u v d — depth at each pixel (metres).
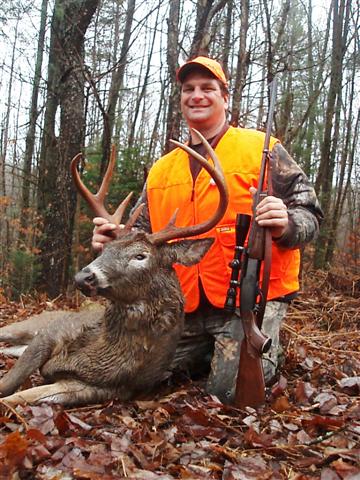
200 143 4.64
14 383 3.94
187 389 4.39
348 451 3.11
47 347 4.01
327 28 20.78
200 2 9.91
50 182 11.63
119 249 3.70
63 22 9.55
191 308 4.46
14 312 7.81
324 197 18.02
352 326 7.45
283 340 5.84
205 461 3.04
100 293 3.62
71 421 3.38
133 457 2.99
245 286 3.85
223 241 4.35
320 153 18.50
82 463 2.83
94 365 3.86
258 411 3.81
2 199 17.70
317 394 4.19
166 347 3.95
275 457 3.16
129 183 11.68
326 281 10.07
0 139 23.36
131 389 3.99
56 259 9.93
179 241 3.87
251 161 4.46
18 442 2.81
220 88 4.73
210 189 4.43
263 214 3.80
